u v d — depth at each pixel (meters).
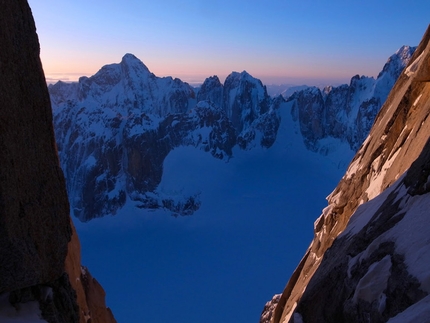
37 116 8.42
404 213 8.13
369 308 6.77
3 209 6.98
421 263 6.08
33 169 8.09
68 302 8.73
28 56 8.23
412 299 5.72
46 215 8.33
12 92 7.56
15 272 7.15
